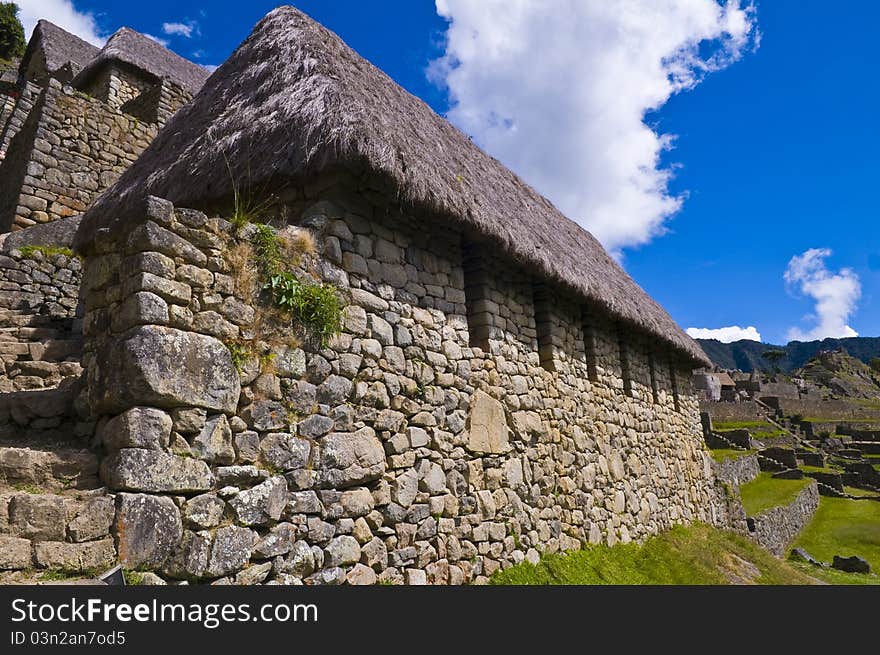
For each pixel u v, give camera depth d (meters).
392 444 4.44
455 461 5.07
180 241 3.34
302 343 3.89
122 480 2.82
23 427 3.67
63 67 14.96
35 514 2.57
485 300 5.98
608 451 8.02
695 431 12.30
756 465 25.16
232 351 3.46
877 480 27.50
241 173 4.42
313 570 3.61
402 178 4.38
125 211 4.95
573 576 5.94
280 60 5.02
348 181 4.52
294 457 3.65
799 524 19.33
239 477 3.30
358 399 4.23
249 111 4.77
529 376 6.46
